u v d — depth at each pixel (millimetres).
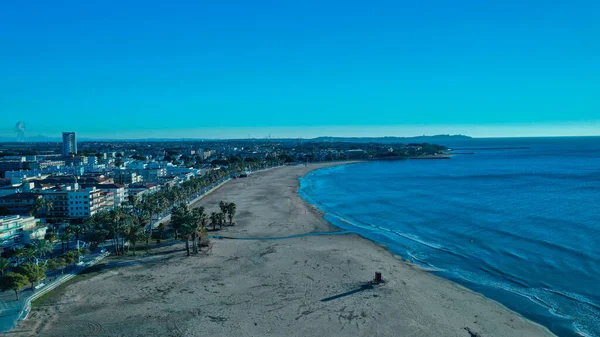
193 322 72875
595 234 122812
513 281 89688
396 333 68500
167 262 104500
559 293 83062
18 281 78312
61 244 119250
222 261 105312
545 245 113375
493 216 152375
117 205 183125
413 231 136000
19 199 154500
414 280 91125
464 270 97312
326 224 148625
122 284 90000
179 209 143500
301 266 101125
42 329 70500
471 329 69562
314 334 68438
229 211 149625
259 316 74812
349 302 80062
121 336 68500
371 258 107000
